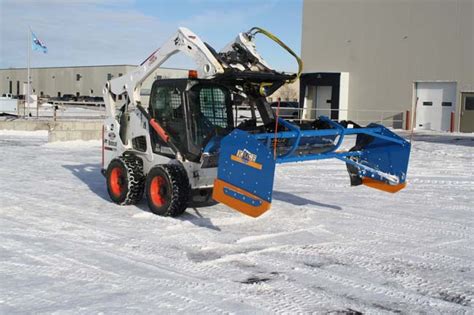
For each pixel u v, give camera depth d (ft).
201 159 27.32
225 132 28.32
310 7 110.63
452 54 92.94
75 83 221.66
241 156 23.49
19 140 74.18
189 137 27.48
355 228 26.91
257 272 19.89
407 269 20.59
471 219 29.40
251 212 23.08
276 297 17.44
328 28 108.37
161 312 16.03
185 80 27.50
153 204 28.45
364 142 29.55
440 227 27.43
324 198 35.04
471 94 91.25
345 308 16.71
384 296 17.80
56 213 29.12
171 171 27.55
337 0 106.63
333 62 108.17
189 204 31.09
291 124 26.08
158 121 29.37
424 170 48.83
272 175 22.34
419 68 96.89
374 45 102.27
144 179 30.86
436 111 95.66
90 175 43.37
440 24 94.02
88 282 18.42
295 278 19.33
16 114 120.57
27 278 18.70
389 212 30.94
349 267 20.71
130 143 31.94
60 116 118.83
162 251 22.26
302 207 31.83
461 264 21.34
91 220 27.53
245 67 27.86
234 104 29.35
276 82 27.89
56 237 24.12
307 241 24.30
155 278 18.94
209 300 17.04
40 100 157.38
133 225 26.50
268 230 26.13
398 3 98.68
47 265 20.13
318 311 16.40
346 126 28.55
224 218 28.09
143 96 33.45
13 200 32.45
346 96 105.91
